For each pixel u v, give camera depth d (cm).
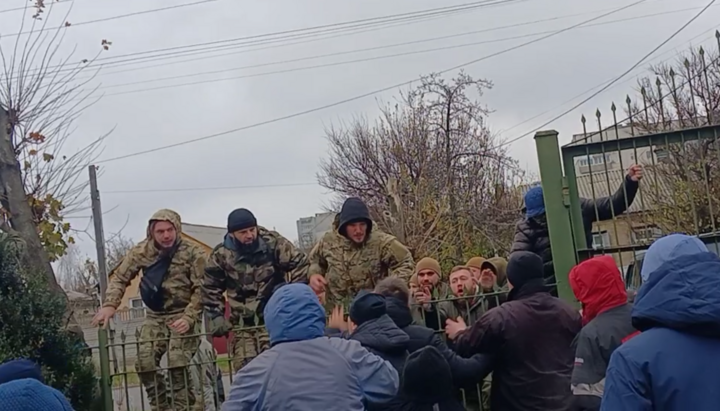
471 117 3039
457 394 598
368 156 3117
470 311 621
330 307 677
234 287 673
